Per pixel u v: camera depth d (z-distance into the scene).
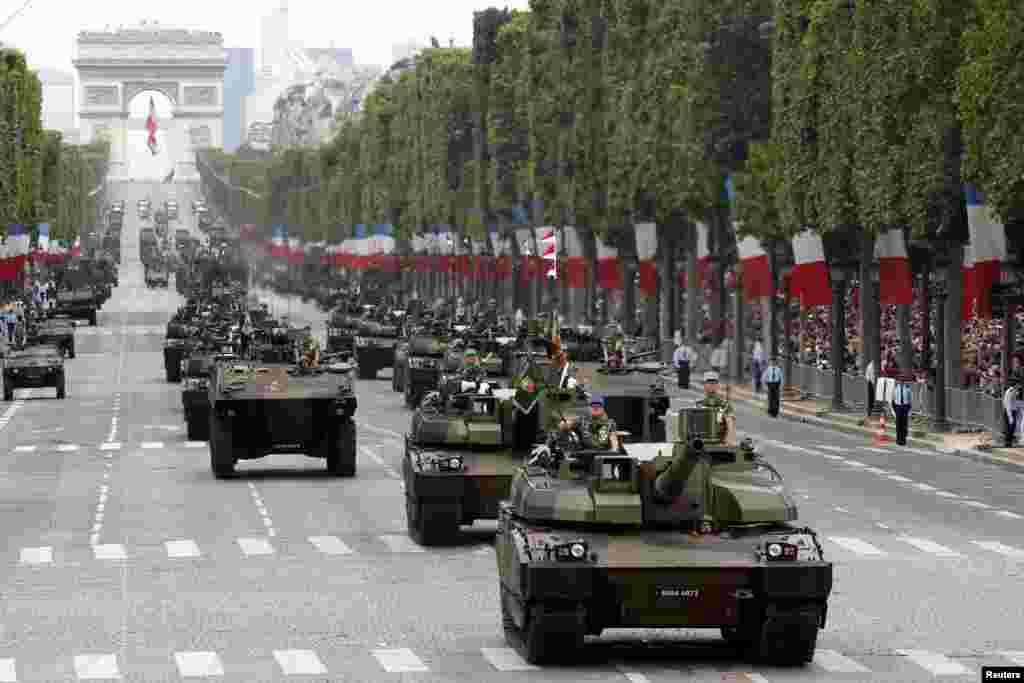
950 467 105.94
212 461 102.38
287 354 105.75
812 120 147.25
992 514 82.88
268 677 48.03
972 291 121.62
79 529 80.56
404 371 159.62
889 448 119.75
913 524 78.81
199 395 128.00
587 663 49.38
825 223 143.25
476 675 47.88
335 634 54.03
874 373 142.38
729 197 175.12
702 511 49.81
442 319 163.38
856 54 133.12
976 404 127.31
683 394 169.62
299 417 100.62
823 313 181.25
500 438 73.94
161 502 90.56
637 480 50.22
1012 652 50.69
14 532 79.88
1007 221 111.81
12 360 174.12
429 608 58.50
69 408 162.88
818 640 52.41
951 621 55.50
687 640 52.84
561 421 52.59
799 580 47.19
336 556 70.62
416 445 75.38
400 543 74.06
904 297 134.12
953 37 126.56
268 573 66.50
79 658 50.75
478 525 79.69
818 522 79.38
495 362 107.56
